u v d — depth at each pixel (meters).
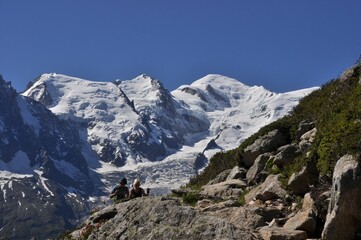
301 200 15.10
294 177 15.77
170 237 12.44
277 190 16.30
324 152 14.69
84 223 18.20
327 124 15.77
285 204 15.58
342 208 11.78
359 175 11.74
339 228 11.80
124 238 13.15
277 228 13.05
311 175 15.47
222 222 12.34
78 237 16.20
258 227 13.99
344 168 12.01
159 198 14.04
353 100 15.88
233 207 15.64
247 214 14.55
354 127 13.96
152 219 13.29
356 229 11.76
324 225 12.52
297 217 13.59
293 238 12.41
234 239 11.84
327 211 12.80
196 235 12.21
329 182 14.35
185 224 12.77
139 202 14.18
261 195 16.41
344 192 11.80
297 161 17.09
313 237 12.97
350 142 13.09
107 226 14.04
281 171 18.31
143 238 12.82
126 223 13.63
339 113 15.82
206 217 12.70
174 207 13.37
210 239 12.03
